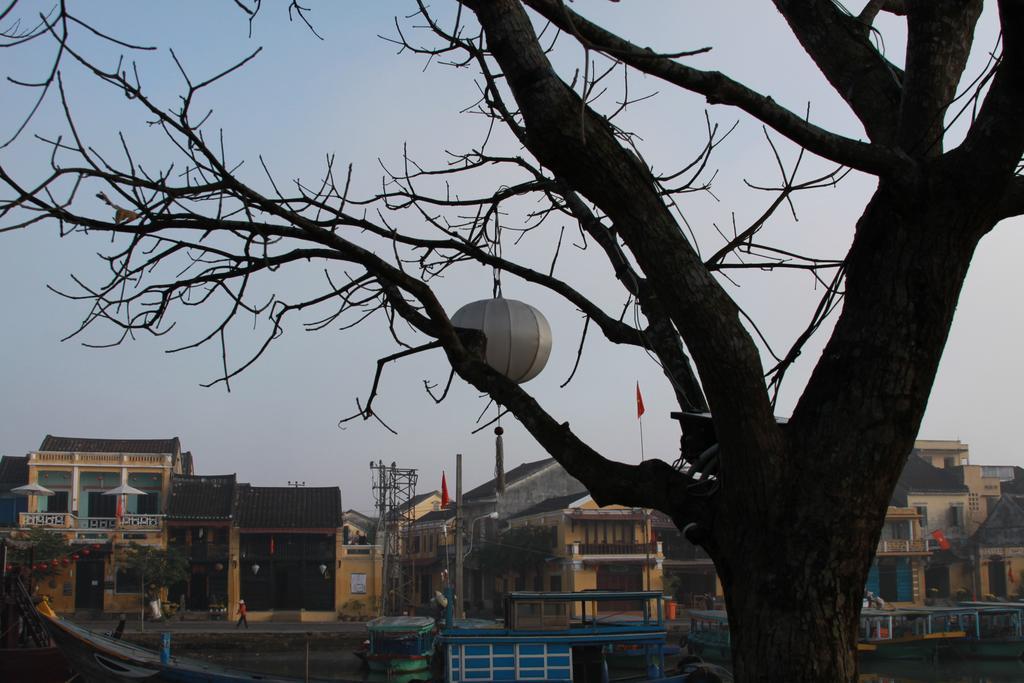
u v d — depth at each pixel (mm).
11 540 37969
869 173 3145
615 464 3596
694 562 45750
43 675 19281
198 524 41469
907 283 3125
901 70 3920
